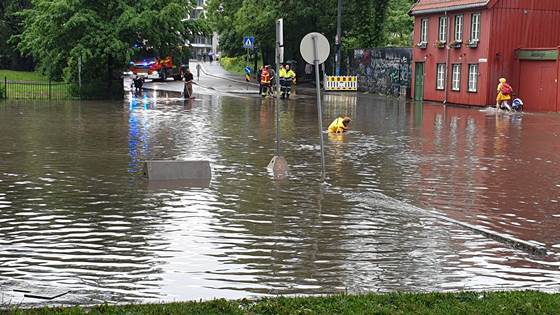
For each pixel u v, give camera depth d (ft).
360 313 21.13
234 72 283.79
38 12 142.61
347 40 207.82
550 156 62.39
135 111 106.22
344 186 46.42
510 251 31.04
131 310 21.26
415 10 152.97
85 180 46.75
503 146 69.36
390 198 42.47
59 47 137.18
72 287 25.12
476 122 97.40
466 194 44.42
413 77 156.04
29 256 29.07
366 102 140.77
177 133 76.07
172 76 217.36
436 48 147.13
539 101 125.39
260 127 84.48
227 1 236.63
